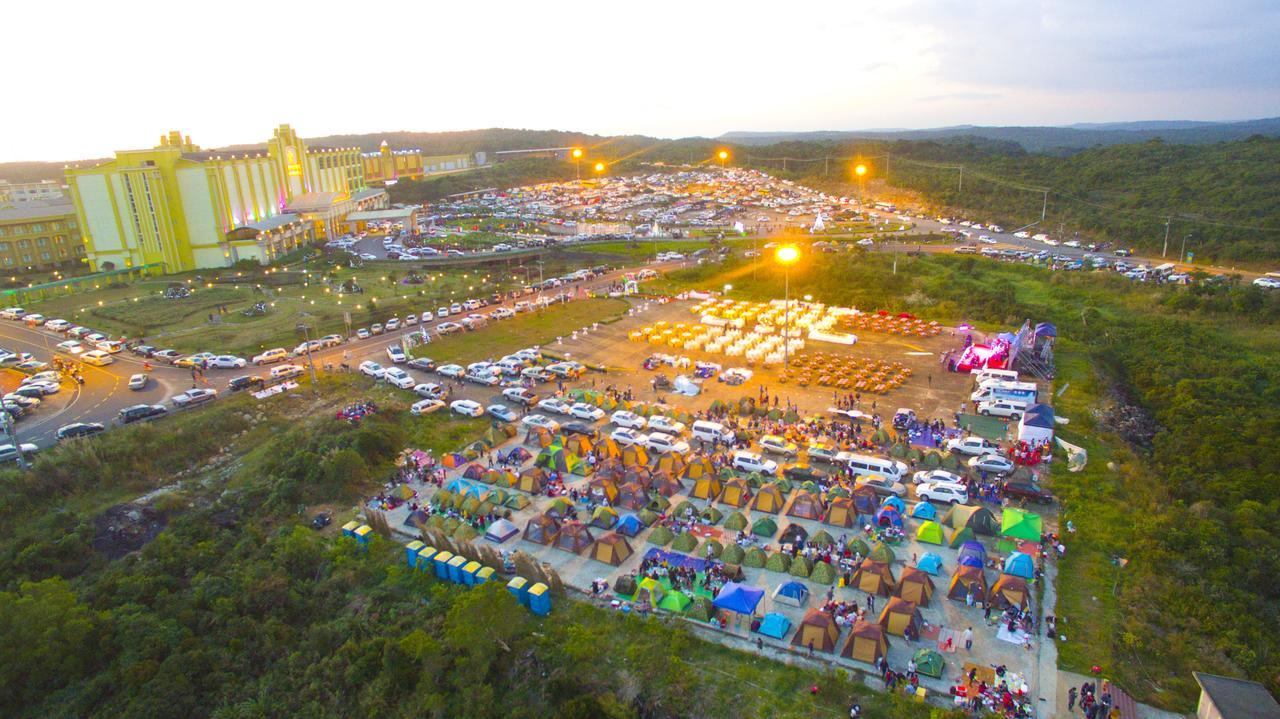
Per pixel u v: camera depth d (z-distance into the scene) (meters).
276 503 58.94
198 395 79.81
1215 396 80.75
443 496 56.47
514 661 40.22
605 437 68.19
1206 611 41.31
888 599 43.03
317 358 98.12
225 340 105.19
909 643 39.09
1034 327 103.38
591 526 52.75
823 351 96.81
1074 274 137.12
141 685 40.44
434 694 38.88
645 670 38.06
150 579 48.12
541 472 59.34
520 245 192.25
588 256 178.12
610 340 105.25
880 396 79.00
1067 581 44.25
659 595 43.53
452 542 50.09
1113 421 73.50
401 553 51.12
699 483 56.47
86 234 157.50
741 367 90.25
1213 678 33.78
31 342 106.31
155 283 148.62
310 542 51.91
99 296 136.12
